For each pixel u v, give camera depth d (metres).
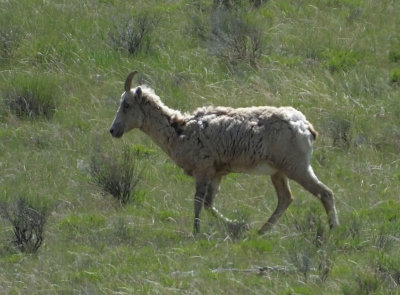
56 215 47.94
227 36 67.44
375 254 41.00
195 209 45.09
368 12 74.06
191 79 64.50
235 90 61.88
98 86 64.44
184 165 45.47
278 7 74.56
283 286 38.19
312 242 41.97
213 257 41.72
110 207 49.09
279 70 64.62
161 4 76.25
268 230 44.81
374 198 49.31
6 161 55.03
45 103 61.44
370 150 55.19
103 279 39.94
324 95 61.09
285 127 43.38
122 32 69.62
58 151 56.25
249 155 43.94
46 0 76.75
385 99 61.53
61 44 69.56
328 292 37.56
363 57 67.81
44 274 40.75
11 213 46.75
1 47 69.31
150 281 38.97
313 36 70.12
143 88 46.44
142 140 57.31
